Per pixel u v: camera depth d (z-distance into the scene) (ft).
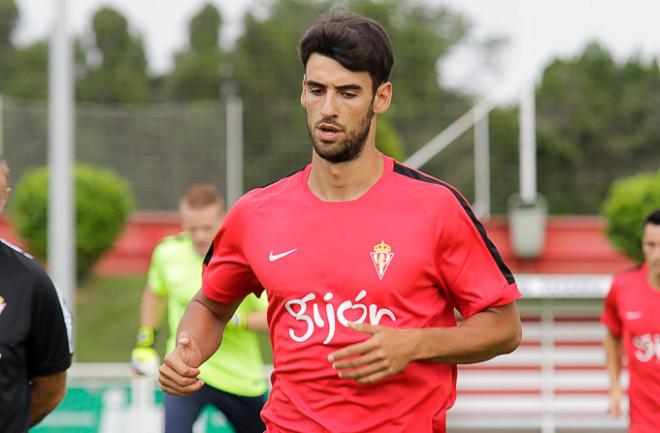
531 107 182.50
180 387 39.65
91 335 206.80
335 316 38.22
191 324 43.60
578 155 280.51
